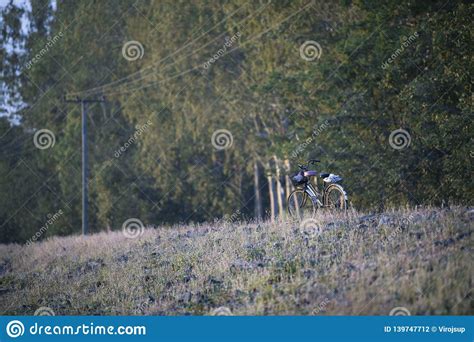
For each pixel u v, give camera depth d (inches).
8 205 4128.9
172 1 3654.0
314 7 2687.0
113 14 4160.9
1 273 1605.6
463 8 1768.0
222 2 3486.7
